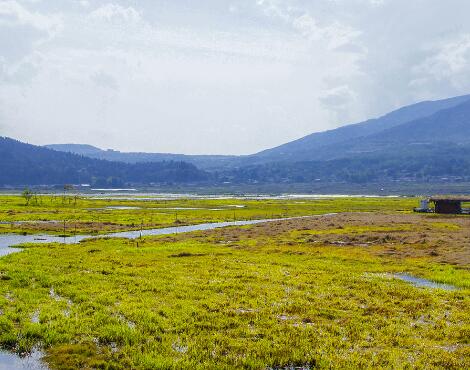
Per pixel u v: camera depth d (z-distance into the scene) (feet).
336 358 78.64
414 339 89.45
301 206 638.53
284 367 76.54
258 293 123.75
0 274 142.92
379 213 466.70
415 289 132.57
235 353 81.10
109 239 264.11
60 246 227.40
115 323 94.94
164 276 145.69
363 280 144.56
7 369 73.26
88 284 131.03
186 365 74.64
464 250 212.02
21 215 420.77
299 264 174.40
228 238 269.85
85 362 75.92
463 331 93.97
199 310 105.40
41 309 103.55
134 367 74.43
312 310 107.96
